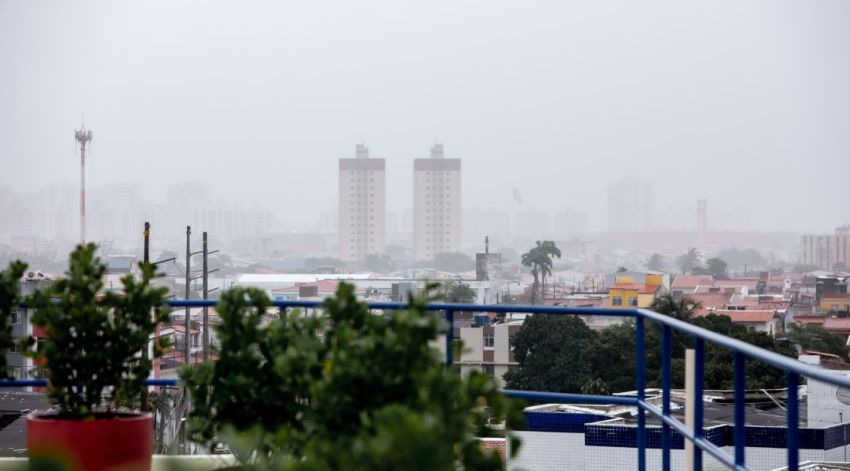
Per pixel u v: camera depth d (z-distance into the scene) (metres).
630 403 8.52
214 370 6.31
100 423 6.81
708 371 44.69
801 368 5.23
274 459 5.79
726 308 164.25
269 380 6.28
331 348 5.78
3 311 7.17
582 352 78.25
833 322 144.88
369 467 4.31
